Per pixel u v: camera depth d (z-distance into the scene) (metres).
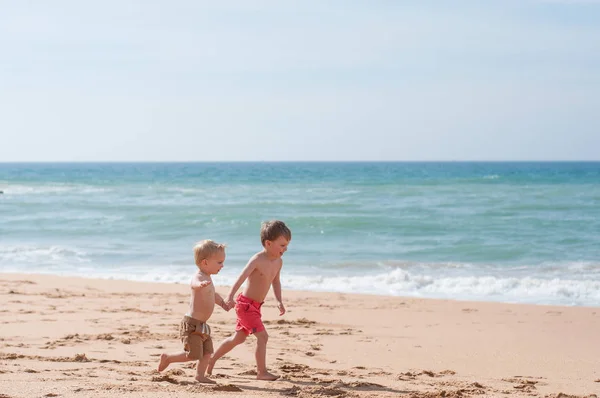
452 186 63.38
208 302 6.13
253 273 6.50
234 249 23.91
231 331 10.27
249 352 8.68
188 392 5.44
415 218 33.28
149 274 18.95
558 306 14.03
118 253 23.23
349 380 6.91
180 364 7.32
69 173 139.75
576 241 25.81
